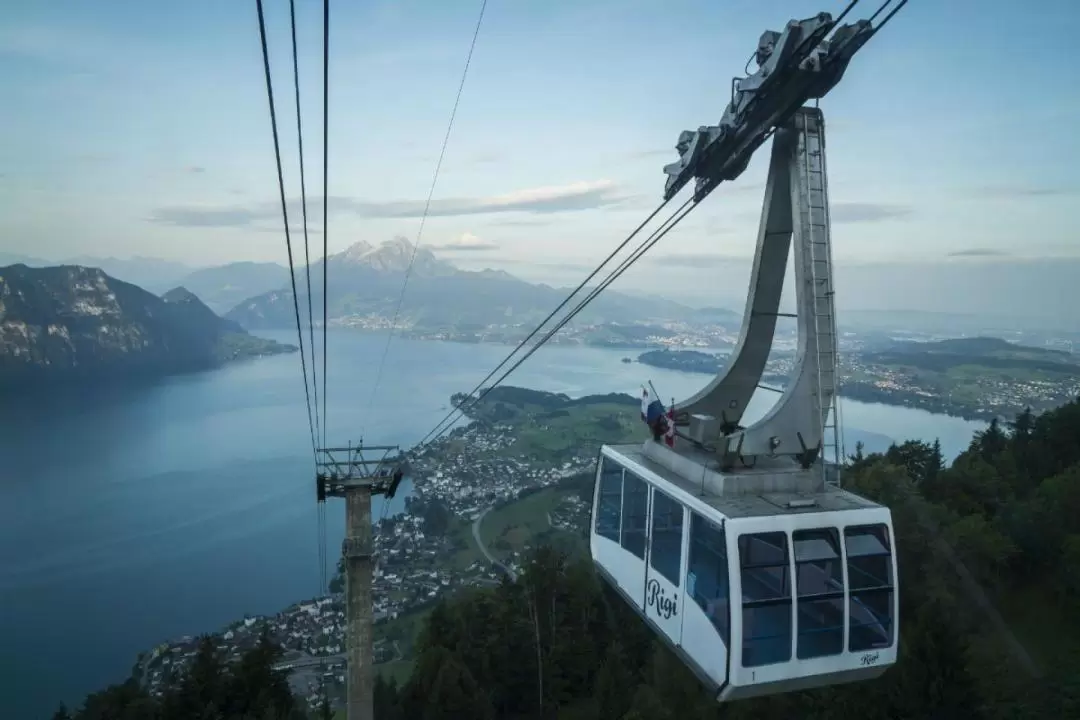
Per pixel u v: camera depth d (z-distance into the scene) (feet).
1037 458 171.53
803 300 38.81
